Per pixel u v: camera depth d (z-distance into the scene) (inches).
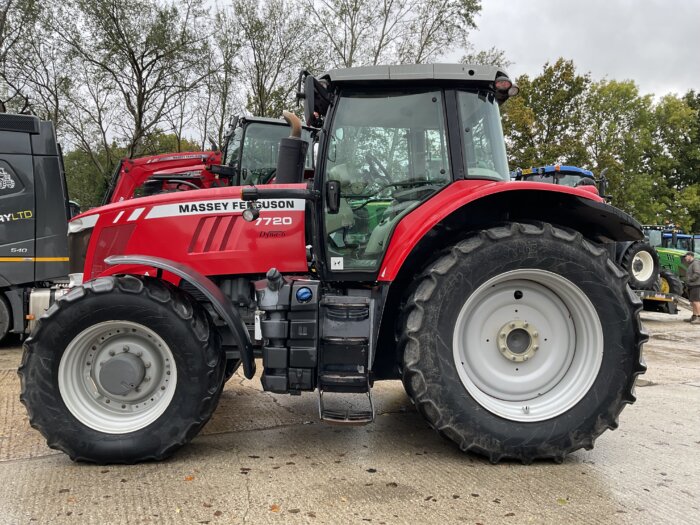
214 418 145.6
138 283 112.4
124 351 114.6
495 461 111.7
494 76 122.8
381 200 125.8
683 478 106.0
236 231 130.1
